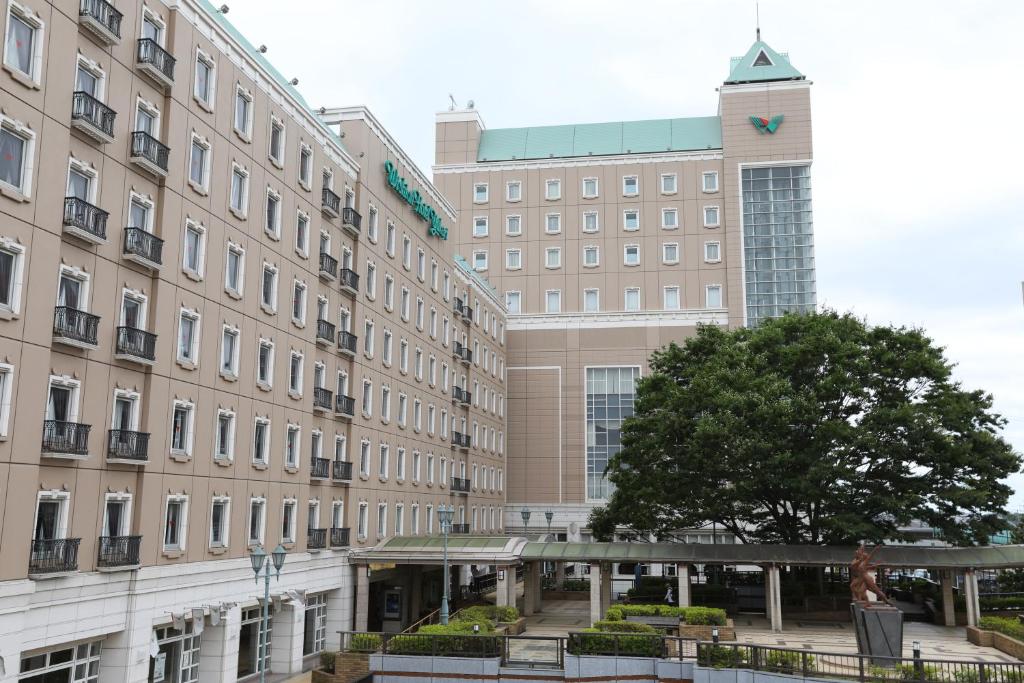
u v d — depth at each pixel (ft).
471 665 88.12
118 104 80.59
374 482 138.31
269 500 104.94
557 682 86.48
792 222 239.71
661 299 241.35
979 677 74.13
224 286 96.94
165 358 85.66
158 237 84.79
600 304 243.60
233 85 100.32
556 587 190.90
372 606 142.20
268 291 108.17
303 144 117.19
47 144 70.64
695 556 125.80
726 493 133.49
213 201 95.25
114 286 79.20
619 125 263.08
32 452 67.72
